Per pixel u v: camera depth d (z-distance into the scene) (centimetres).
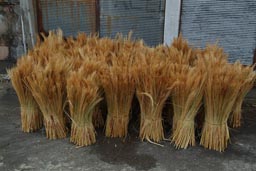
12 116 334
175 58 293
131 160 265
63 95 284
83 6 430
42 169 253
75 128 280
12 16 448
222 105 266
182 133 278
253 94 382
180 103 271
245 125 323
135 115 317
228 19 388
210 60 280
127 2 418
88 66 273
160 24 420
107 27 434
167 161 265
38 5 447
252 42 389
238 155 274
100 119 307
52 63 274
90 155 271
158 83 266
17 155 269
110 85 272
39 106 289
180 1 394
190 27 404
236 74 262
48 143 286
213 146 278
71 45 338
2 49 468
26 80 279
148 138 288
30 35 446
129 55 294
